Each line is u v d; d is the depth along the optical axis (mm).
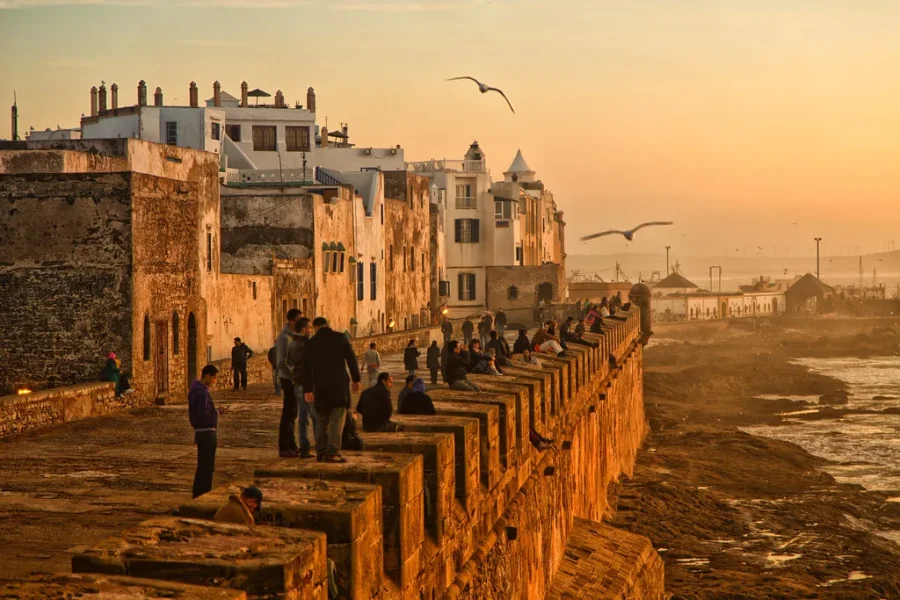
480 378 26422
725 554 43594
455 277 116812
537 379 26984
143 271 36500
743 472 62125
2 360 36281
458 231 116750
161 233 37875
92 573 8789
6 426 28047
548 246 146500
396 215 87312
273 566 8945
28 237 36125
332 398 15000
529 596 23891
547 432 27938
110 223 35781
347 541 10875
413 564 13352
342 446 15336
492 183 120438
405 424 16938
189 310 39969
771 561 42938
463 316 116312
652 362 140250
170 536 9664
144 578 8812
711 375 116750
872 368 142875
